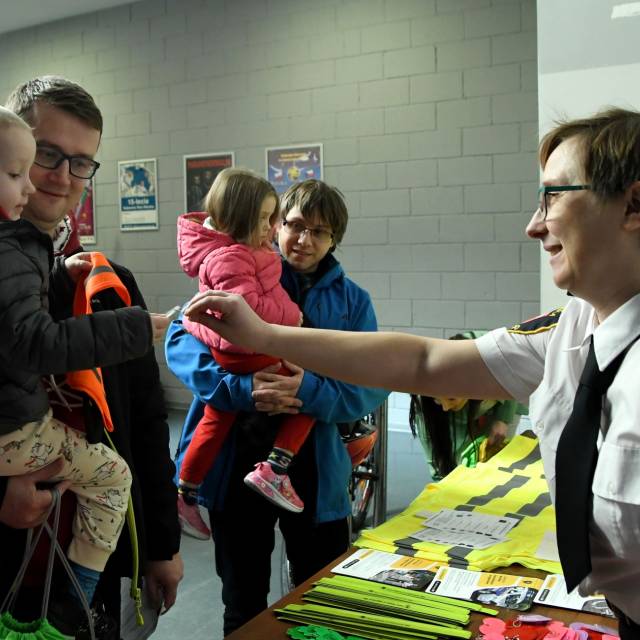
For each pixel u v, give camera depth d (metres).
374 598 1.13
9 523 1.06
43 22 7.01
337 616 1.07
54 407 1.14
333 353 1.14
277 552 3.27
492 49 5.22
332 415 1.83
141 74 6.58
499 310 5.36
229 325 1.14
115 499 1.20
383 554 1.33
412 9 5.45
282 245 2.01
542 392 0.97
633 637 0.89
